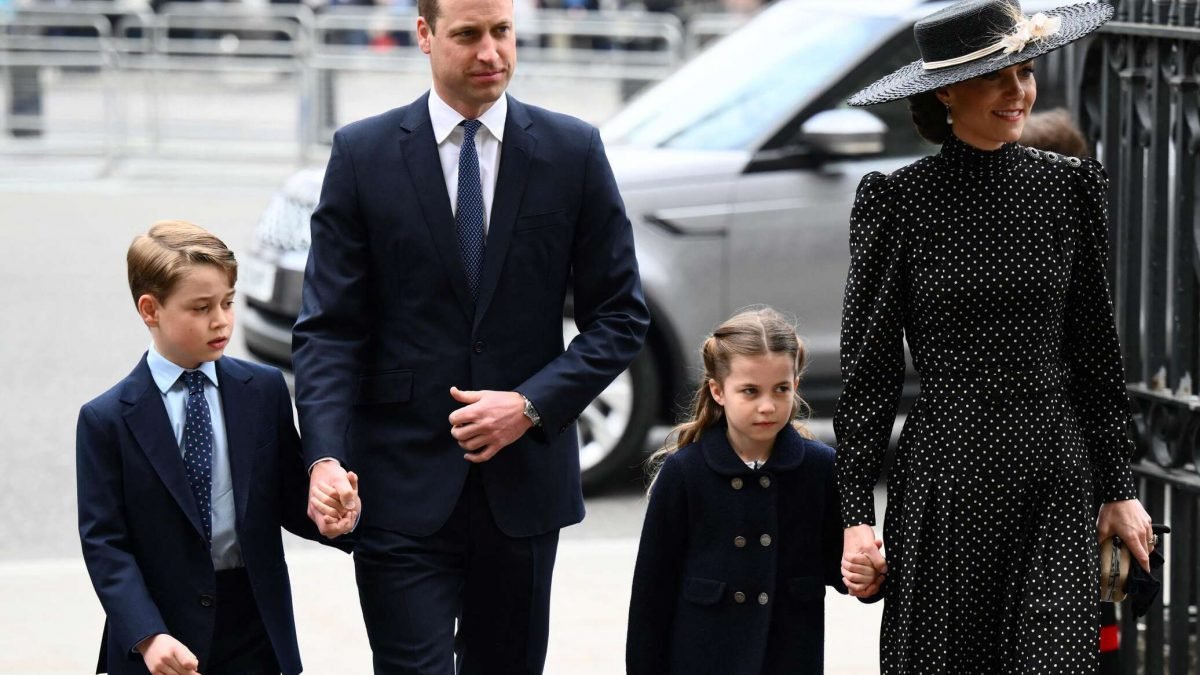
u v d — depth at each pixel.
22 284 13.30
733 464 4.52
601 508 8.48
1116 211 5.57
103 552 4.23
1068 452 4.13
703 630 4.53
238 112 19.61
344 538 4.59
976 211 4.10
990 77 4.02
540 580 4.65
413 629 4.49
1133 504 4.33
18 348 11.36
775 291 8.45
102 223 16.05
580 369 4.51
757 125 8.61
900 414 9.05
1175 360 5.29
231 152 19.61
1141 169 5.43
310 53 19.47
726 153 8.53
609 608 6.91
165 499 4.29
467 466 4.53
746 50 9.26
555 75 20.83
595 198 4.62
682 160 8.50
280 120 19.61
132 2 22.31
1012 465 4.09
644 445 8.55
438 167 4.54
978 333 4.10
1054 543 4.11
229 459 4.36
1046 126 5.27
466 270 4.53
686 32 22.11
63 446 9.37
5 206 16.97
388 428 4.57
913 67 4.38
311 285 4.57
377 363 4.59
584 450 8.59
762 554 4.51
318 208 4.60
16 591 7.06
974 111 4.05
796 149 8.52
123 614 4.16
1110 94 5.55
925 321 4.15
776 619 4.56
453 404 4.53
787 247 8.44
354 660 6.26
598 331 4.59
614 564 7.51
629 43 22.00
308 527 4.59
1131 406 5.47
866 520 4.23
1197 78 5.17
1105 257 4.18
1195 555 5.41
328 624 6.66
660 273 8.36
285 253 8.97
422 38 4.57
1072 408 4.27
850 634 6.65
